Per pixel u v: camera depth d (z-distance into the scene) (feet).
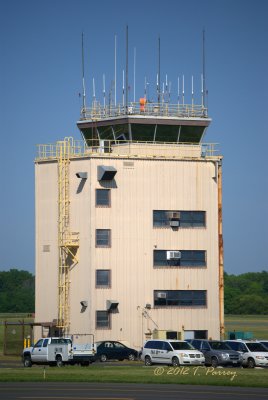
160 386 584.40
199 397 518.78
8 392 542.57
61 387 574.15
